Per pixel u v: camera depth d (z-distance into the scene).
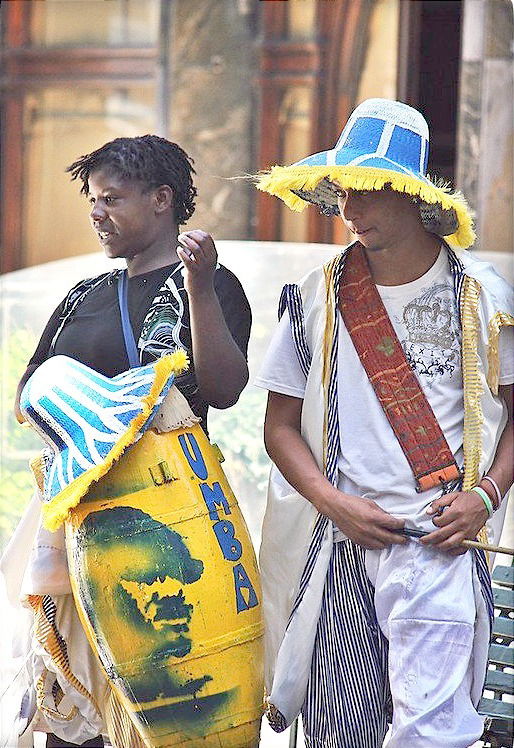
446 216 9.20
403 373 9.09
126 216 9.52
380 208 8.94
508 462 9.15
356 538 8.95
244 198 22.66
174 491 8.73
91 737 10.24
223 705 8.70
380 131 9.02
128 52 23.27
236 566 8.78
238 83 23.02
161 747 8.83
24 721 10.26
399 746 8.68
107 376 9.51
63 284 20.09
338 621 9.24
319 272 9.42
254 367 16.12
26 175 23.42
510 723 9.96
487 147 18.50
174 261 9.69
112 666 8.77
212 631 8.64
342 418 9.19
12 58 23.31
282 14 22.80
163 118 23.20
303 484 9.18
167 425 8.88
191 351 9.41
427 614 8.77
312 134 22.78
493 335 8.98
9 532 15.88
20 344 18.56
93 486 8.73
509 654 10.57
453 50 22.08
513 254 18.31
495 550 8.74
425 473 8.94
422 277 9.15
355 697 9.20
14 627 10.24
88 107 23.38
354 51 22.53
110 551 8.66
